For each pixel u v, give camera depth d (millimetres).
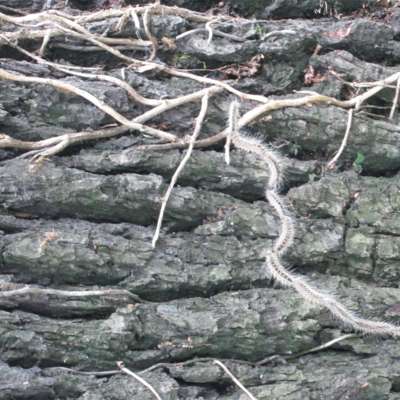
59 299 2564
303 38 3326
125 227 2785
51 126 2961
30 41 3258
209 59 3359
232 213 2854
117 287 2664
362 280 2895
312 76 3391
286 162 3059
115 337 2461
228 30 3375
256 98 3158
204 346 2582
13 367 2369
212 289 2773
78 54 3328
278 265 2713
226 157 2967
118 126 3033
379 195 2938
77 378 2426
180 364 2539
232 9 3670
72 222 2795
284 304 2656
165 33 3311
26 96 2904
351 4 3668
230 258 2777
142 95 3119
